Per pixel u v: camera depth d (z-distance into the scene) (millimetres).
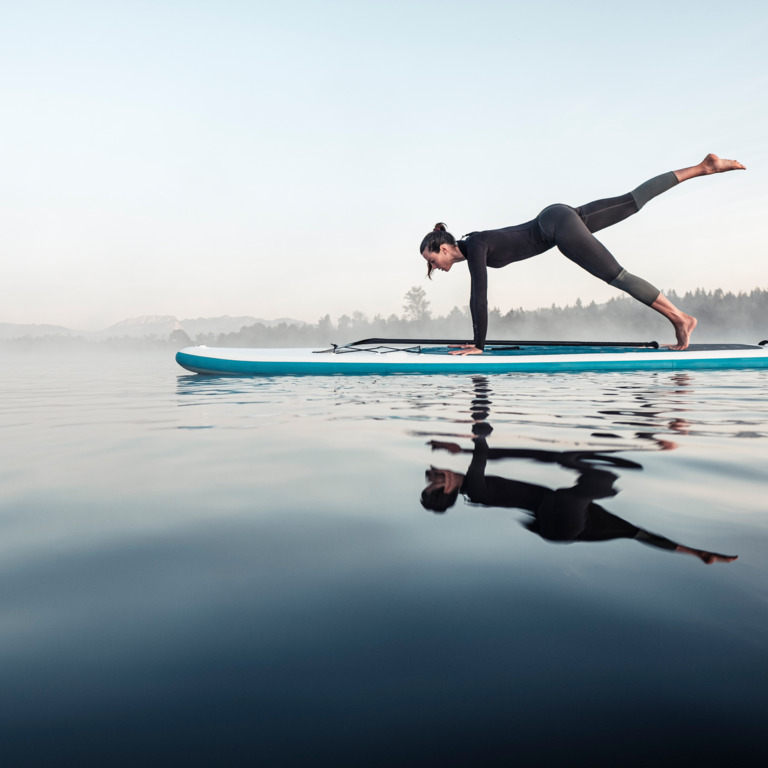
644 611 593
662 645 523
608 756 378
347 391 3391
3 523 962
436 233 4633
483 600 629
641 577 680
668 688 456
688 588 646
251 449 1636
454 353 4676
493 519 925
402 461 1405
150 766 375
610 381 3857
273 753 388
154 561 776
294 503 1061
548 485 1135
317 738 405
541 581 676
